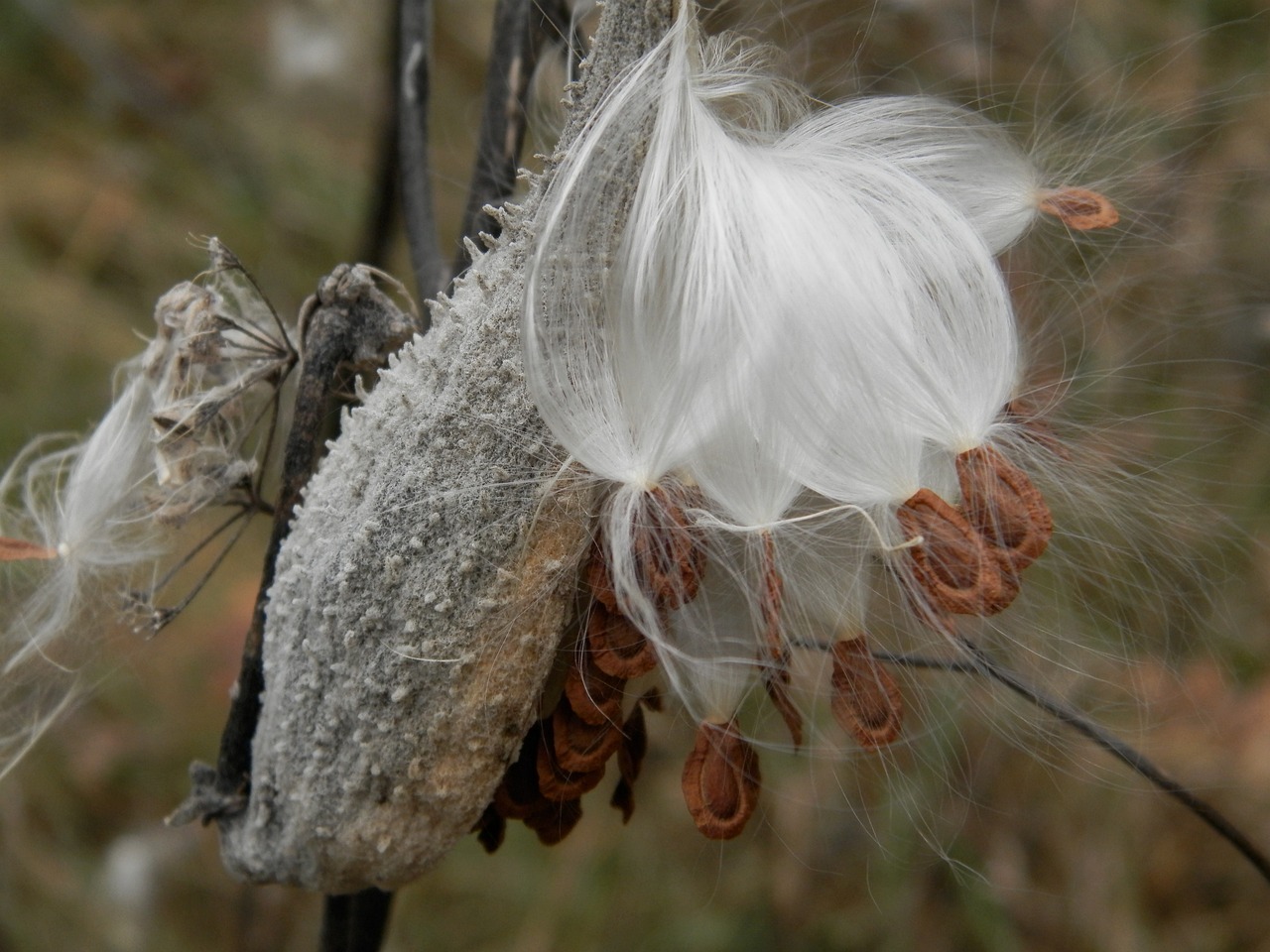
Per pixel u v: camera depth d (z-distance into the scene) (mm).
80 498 185
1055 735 198
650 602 163
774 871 349
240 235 491
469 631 163
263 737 173
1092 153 196
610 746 170
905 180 171
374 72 506
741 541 167
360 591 164
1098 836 343
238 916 363
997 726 201
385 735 166
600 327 163
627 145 162
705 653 170
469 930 382
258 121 515
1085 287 209
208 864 404
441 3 435
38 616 191
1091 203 179
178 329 178
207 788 180
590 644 166
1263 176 325
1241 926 344
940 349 166
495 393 161
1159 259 285
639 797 370
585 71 164
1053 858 344
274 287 479
